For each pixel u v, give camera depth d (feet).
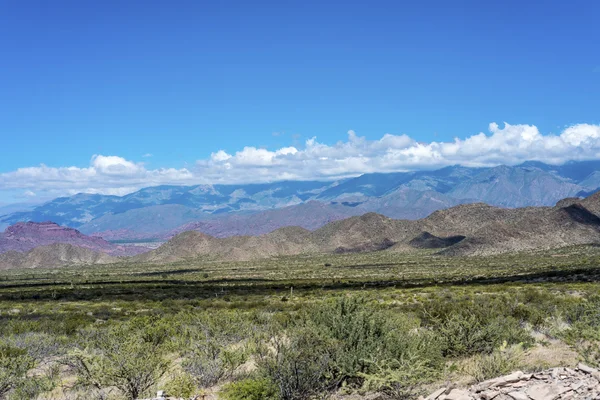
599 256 438.81
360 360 40.29
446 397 31.65
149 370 45.47
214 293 271.90
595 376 30.30
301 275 463.42
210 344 57.57
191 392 43.62
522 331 54.29
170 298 242.17
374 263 608.19
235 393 39.96
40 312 177.37
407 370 38.29
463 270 418.92
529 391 29.40
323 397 39.29
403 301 166.30
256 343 56.85
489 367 40.40
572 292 162.81
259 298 222.07
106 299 244.83
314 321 47.70
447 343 51.06
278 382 40.47
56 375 57.41
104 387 46.68
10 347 66.28
